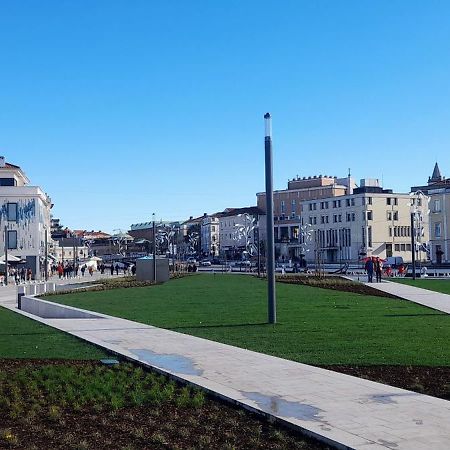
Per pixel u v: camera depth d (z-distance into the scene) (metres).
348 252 107.44
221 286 41.53
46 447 7.37
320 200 114.44
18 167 87.94
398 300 27.52
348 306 24.50
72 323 19.83
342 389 9.72
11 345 15.40
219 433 7.78
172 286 42.31
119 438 7.66
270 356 12.80
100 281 51.06
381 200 106.38
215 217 148.12
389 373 11.01
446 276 54.53
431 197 92.06
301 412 8.37
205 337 16.12
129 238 173.12
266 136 19.44
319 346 14.12
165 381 10.77
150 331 17.34
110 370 11.83
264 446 7.24
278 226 126.56
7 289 50.28
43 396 9.96
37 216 83.06
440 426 7.63
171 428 8.00
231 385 10.08
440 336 15.52
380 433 7.36
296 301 27.42
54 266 99.62
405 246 107.69
